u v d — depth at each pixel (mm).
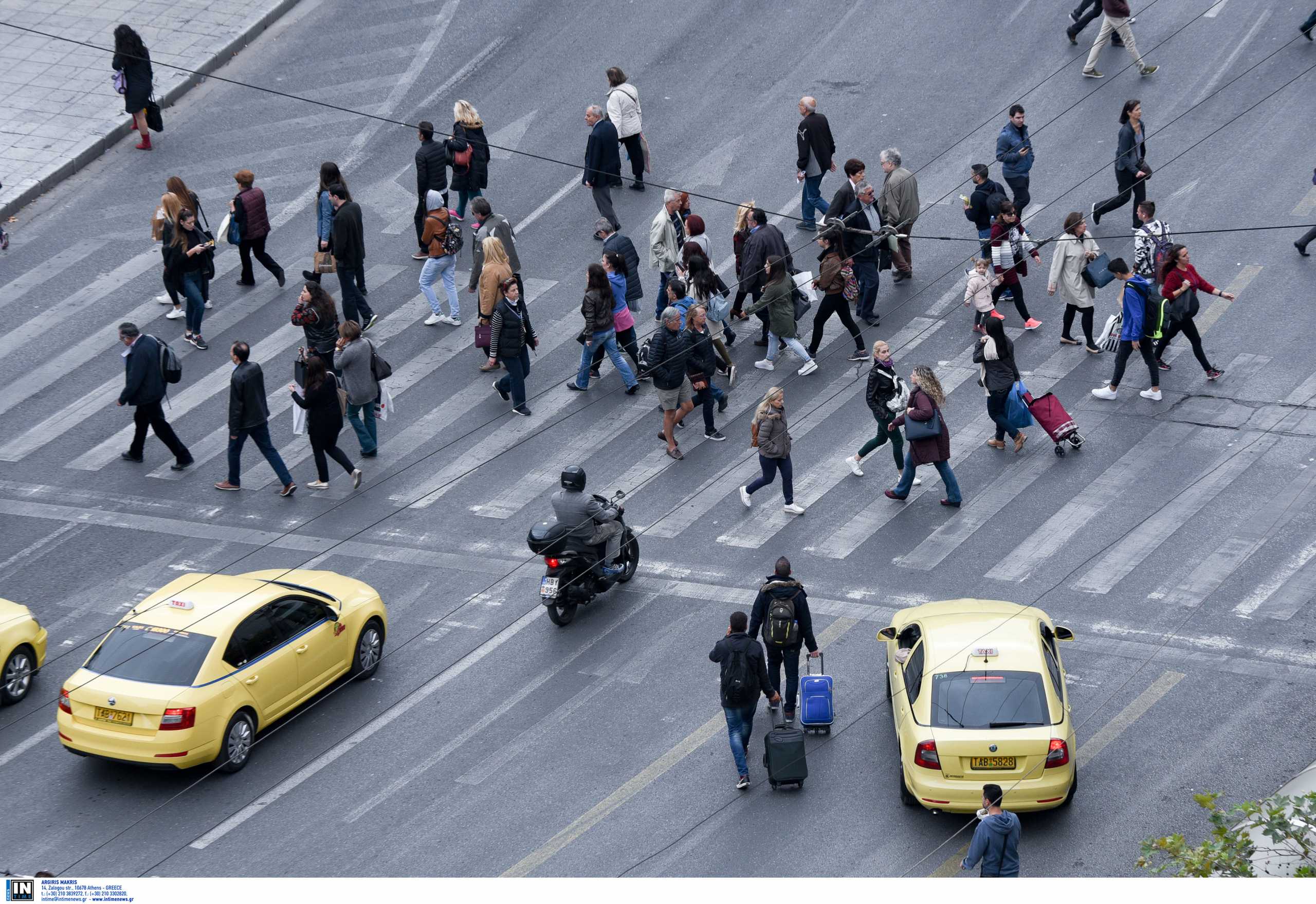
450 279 60094
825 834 35656
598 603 45594
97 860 35594
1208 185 64500
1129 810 35969
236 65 79625
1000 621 37969
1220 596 44094
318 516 50719
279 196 69312
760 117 72688
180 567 48125
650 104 74312
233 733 38500
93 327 61250
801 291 55812
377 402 53000
